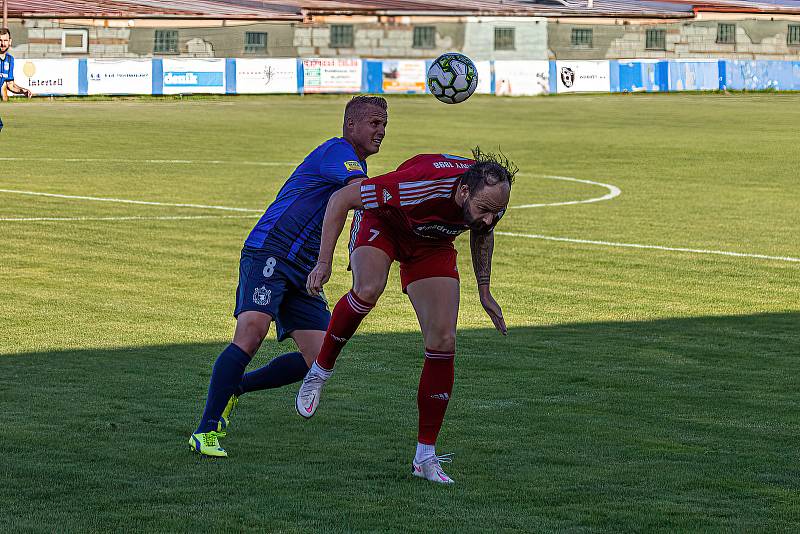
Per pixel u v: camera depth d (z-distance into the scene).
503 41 147.00
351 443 15.41
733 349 21.91
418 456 13.95
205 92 120.06
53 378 18.75
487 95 129.12
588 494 13.32
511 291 27.86
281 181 52.00
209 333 22.56
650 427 16.33
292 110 100.94
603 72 135.50
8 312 24.28
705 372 19.97
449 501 13.04
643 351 21.59
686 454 15.01
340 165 15.11
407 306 25.70
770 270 31.34
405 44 143.50
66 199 44.38
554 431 16.08
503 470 14.27
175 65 118.44
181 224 38.16
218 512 12.51
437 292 14.15
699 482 13.82
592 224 39.78
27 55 123.75
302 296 15.87
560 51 149.25
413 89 128.12
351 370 19.69
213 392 14.84
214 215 40.50
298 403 15.10
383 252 14.34
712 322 24.50
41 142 69.81
